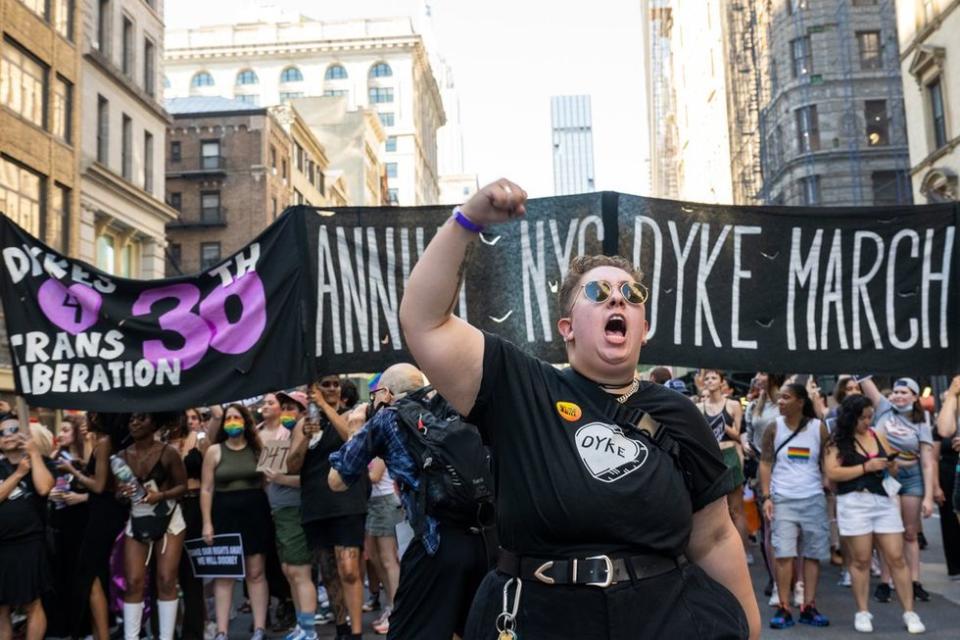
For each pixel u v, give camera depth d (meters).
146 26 33.38
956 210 6.48
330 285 6.33
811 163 34.09
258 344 6.28
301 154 55.16
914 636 6.91
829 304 6.48
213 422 7.55
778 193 36.75
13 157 23.45
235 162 47.78
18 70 24.02
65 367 6.34
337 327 6.31
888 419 8.52
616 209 6.38
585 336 2.51
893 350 6.44
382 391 5.32
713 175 52.72
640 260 6.40
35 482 6.44
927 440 8.23
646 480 2.37
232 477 7.18
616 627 2.28
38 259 6.40
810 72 34.47
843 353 6.44
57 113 26.16
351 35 108.69
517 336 6.37
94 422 7.03
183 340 6.32
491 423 2.51
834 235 6.49
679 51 68.62
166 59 109.31
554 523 2.33
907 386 8.37
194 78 109.94
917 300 6.48
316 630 7.97
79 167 27.31
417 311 2.45
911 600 7.05
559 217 6.42
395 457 4.78
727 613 2.42
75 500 7.21
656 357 6.38
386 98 109.06
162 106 34.72
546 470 2.37
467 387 2.50
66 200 26.69
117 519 6.96
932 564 10.42
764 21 38.12
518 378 2.50
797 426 7.48
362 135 73.31
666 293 6.41
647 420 2.46
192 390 6.29
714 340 6.40
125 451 6.91
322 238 6.35
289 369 6.26
